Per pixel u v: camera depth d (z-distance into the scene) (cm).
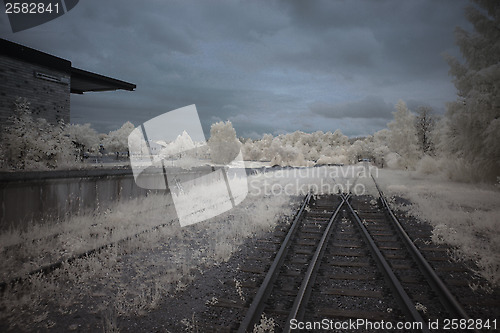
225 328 346
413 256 598
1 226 639
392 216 944
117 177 1000
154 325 365
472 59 1891
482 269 533
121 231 727
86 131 2130
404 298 394
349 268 536
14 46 1212
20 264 527
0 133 1009
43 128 1162
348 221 930
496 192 1466
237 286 461
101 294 440
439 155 2900
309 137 14350
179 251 636
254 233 784
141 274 511
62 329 359
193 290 458
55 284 470
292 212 1054
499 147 1692
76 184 845
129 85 1931
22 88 1250
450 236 718
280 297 422
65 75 1458
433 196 1389
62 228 729
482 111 1716
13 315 383
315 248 646
